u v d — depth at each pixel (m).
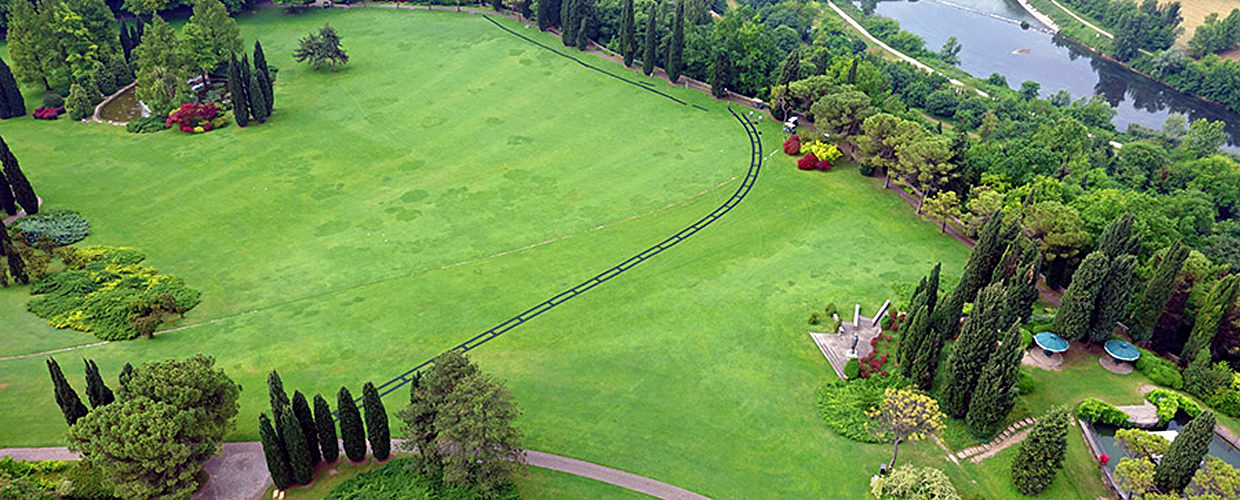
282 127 149.12
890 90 196.00
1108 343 89.50
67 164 134.62
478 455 68.62
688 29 166.88
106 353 90.88
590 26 182.50
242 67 145.62
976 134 197.12
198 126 147.12
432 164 137.88
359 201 126.44
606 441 80.00
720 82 158.38
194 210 123.12
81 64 157.38
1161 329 93.25
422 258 112.00
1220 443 80.19
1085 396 84.12
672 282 105.69
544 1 186.75
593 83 167.38
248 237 116.75
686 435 80.88
